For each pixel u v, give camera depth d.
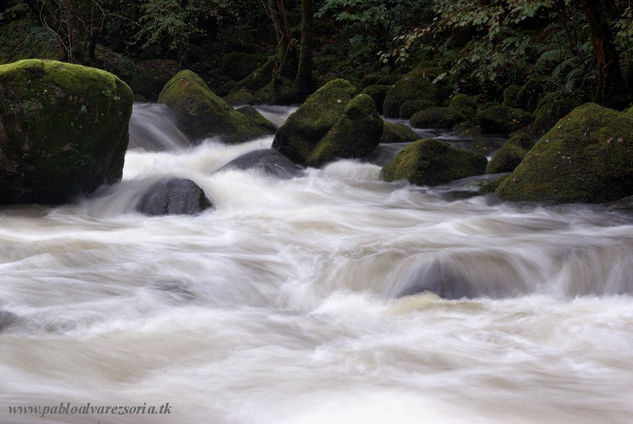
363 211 8.41
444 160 9.98
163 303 4.84
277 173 10.59
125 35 21.59
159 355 3.87
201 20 22.70
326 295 5.55
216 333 4.31
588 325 4.66
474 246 6.32
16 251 5.99
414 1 19.19
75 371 3.56
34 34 19.02
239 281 5.56
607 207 7.86
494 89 15.75
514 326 4.65
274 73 19.50
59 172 8.23
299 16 23.50
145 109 13.36
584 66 12.59
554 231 7.13
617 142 8.20
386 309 5.17
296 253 6.37
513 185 8.56
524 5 10.43
